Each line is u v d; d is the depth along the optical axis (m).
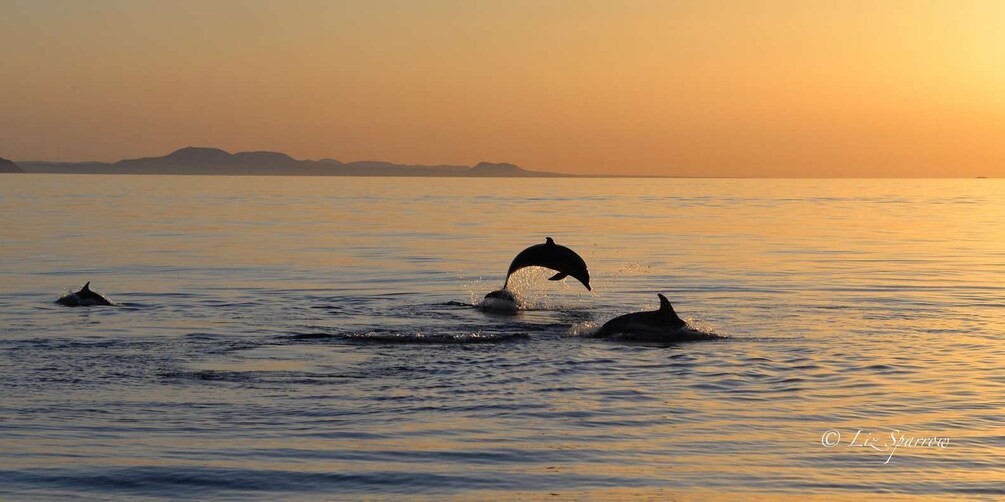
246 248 41.72
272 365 15.95
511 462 10.86
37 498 9.67
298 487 10.03
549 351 17.25
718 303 25.03
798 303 24.98
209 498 9.72
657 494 9.87
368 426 12.27
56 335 18.97
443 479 10.29
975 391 14.41
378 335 18.66
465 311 23.27
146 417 12.63
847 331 19.95
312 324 20.81
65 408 13.06
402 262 36.53
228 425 12.29
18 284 28.31
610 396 13.97
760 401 13.76
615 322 19.08
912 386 14.73
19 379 14.80
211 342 18.17
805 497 9.80
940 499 9.77
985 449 11.43
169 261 35.72
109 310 22.84
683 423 12.55
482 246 44.22
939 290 28.08
